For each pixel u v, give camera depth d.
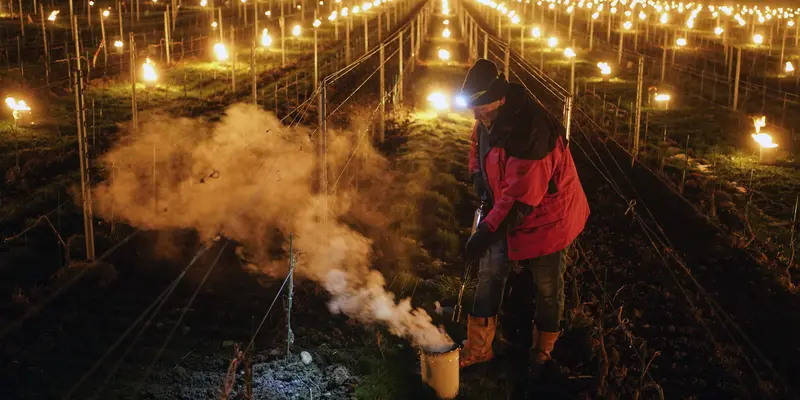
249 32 35.25
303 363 5.91
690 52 35.12
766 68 29.80
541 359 6.01
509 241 5.60
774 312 7.76
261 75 23.25
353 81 23.02
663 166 14.13
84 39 27.86
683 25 47.59
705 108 21.34
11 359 5.77
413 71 26.16
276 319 6.65
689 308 7.77
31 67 21.36
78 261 7.62
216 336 6.33
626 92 23.88
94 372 5.64
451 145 15.32
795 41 37.72
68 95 17.78
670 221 10.88
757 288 8.37
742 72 29.30
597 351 6.41
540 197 5.26
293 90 20.70
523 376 6.03
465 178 12.68
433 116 18.50
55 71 20.97
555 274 5.79
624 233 10.23
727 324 7.44
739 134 17.92
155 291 7.18
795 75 28.78
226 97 19.09
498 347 6.43
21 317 6.47
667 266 8.89
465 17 41.19
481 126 5.72
